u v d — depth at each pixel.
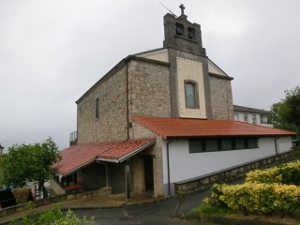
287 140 15.98
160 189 9.27
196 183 9.54
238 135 11.45
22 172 9.97
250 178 6.79
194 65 15.11
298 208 4.82
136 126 11.61
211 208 5.96
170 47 14.19
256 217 5.04
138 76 12.67
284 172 6.93
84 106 21.45
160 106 13.14
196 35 15.86
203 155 10.66
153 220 6.47
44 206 9.20
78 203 9.30
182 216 6.37
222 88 16.81
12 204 10.74
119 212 7.87
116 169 12.63
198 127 11.52
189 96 14.70
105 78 16.11
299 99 16.84
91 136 18.73
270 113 30.11
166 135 8.94
